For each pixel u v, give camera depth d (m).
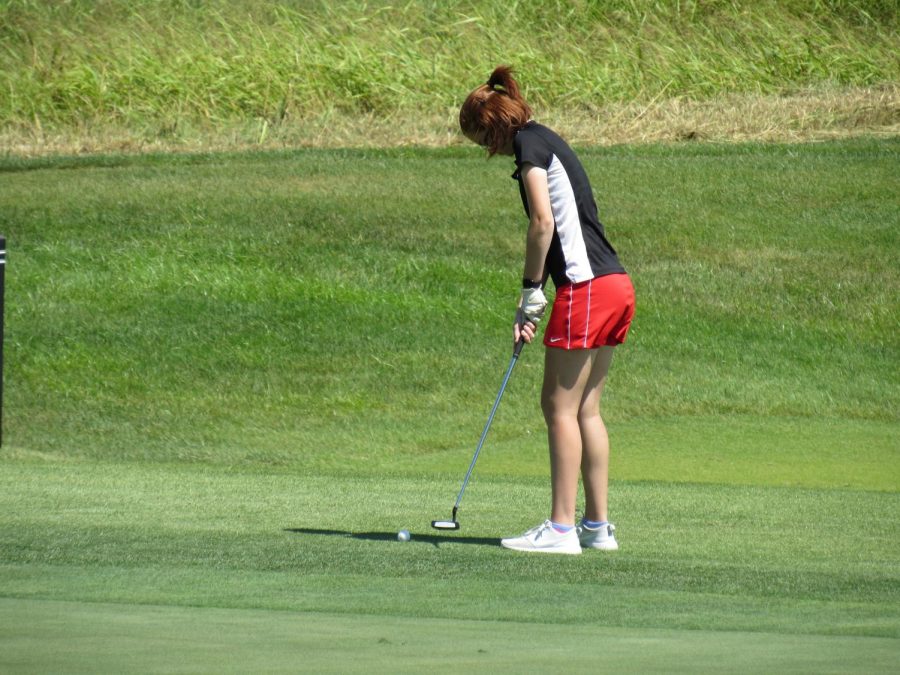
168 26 78.06
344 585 12.61
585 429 16.94
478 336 43.59
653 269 49.34
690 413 36.84
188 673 8.37
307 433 34.62
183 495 19.97
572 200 17.16
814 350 43.19
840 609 11.64
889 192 56.56
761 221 53.94
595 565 14.41
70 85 72.12
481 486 22.39
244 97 71.94
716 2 80.19
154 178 59.12
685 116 69.00
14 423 34.75
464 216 54.19
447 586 12.69
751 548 15.98
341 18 78.69
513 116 17.52
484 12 78.50
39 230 51.59
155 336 42.50
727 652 9.41
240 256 49.53
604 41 76.94
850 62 75.75
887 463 29.25
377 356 41.47
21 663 8.67
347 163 61.97
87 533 15.87
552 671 8.57
